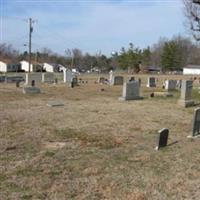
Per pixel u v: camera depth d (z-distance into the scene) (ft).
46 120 48.98
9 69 373.20
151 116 55.21
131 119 51.49
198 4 104.83
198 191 22.35
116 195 21.39
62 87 122.21
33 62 394.11
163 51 394.11
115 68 446.19
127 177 24.84
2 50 452.35
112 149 33.04
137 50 409.49
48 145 34.22
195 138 38.52
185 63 410.52
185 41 412.16
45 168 26.48
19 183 23.08
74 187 22.59
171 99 84.79
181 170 26.71
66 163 27.96
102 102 75.31
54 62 445.78
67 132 40.60
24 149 32.35
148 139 37.76
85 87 124.88
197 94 96.78
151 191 22.17
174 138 38.40
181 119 52.75
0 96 84.38
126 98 80.28
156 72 389.60
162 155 31.01
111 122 48.29
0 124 45.06
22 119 49.49
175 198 21.16
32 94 91.61
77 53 449.06
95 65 450.71
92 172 25.75
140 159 29.60
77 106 66.74
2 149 32.07
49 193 21.50
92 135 39.24
